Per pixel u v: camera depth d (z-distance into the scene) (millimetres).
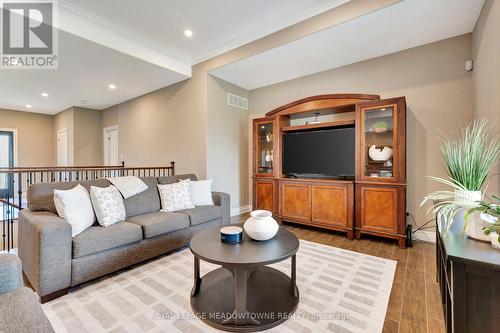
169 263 2420
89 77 4145
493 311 961
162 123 4844
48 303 1729
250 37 3348
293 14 2891
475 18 2506
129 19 2965
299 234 3395
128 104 5637
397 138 2869
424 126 3057
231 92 4574
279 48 3174
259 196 4148
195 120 4246
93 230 2078
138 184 2852
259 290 1854
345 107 3486
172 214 2732
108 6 2697
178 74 4070
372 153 3139
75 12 2754
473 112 2717
